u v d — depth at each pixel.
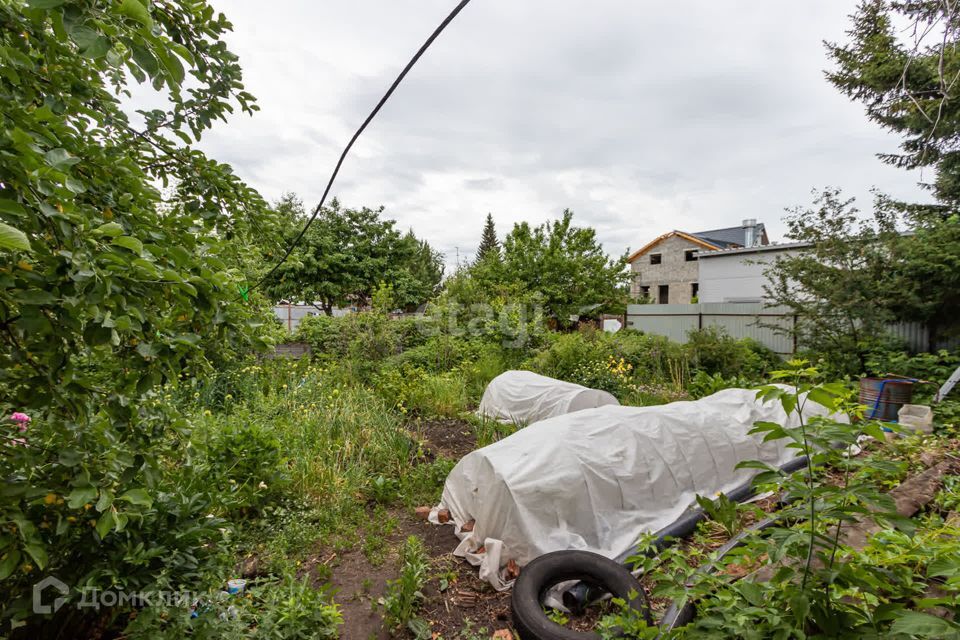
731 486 4.05
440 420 6.96
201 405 5.76
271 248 2.90
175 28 1.79
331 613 2.38
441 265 39.38
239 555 3.12
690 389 8.70
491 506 3.16
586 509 3.21
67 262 1.05
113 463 1.53
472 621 2.62
